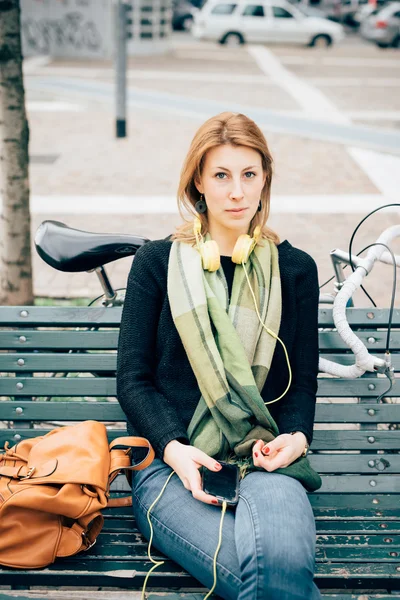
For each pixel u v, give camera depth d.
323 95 15.39
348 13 36.16
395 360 2.51
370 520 2.39
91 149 10.00
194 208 2.37
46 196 7.65
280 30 26.31
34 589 2.30
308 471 2.18
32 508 2.03
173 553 2.09
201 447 2.19
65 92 14.84
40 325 2.48
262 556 1.89
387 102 14.74
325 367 2.47
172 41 28.12
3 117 4.38
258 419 2.18
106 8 21.44
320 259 5.97
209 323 2.19
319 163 9.46
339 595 2.11
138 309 2.28
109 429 2.53
